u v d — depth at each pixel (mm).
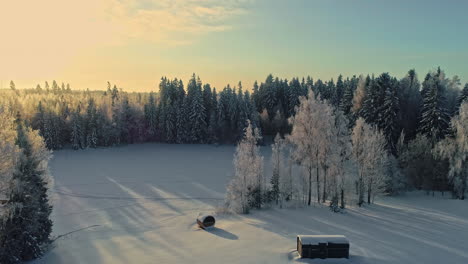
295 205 37000
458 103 65188
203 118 94375
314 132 36812
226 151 84625
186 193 47031
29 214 22703
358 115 66000
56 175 58625
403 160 49938
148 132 95938
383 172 44312
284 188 38250
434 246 23734
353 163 38938
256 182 36562
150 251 23953
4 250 21266
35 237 23328
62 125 87625
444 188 47219
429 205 40906
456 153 42844
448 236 26578
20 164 22453
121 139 94750
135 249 24547
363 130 39438
